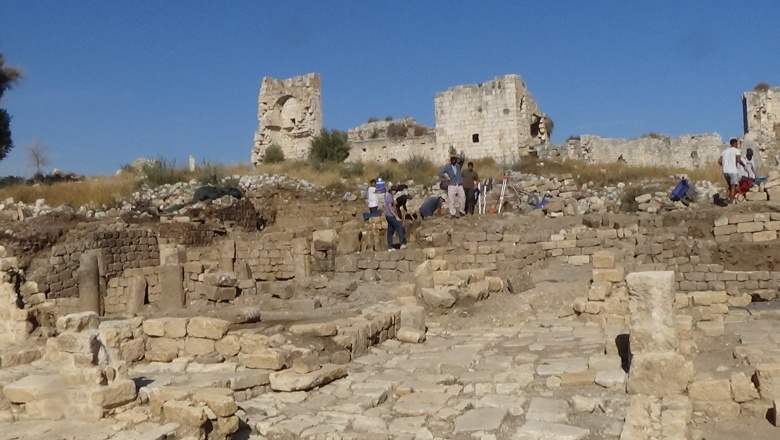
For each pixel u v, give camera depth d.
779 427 7.66
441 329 14.57
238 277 20.41
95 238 23.30
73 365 8.00
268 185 35.81
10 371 9.79
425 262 16.91
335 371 10.05
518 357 10.95
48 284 21.17
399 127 67.44
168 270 19.06
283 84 51.62
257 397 9.38
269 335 11.30
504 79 45.38
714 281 17.53
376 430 7.92
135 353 10.63
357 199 34.75
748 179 23.69
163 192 33.12
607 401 8.50
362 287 18.64
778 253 18.20
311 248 21.77
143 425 7.58
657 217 21.38
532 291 16.44
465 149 46.56
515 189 31.61
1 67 39.94
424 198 32.47
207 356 10.74
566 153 41.88
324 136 47.84
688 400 8.35
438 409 8.43
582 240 19.75
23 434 7.29
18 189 30.52
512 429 7.75
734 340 10.99
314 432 7.84
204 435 7.49
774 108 51.53
